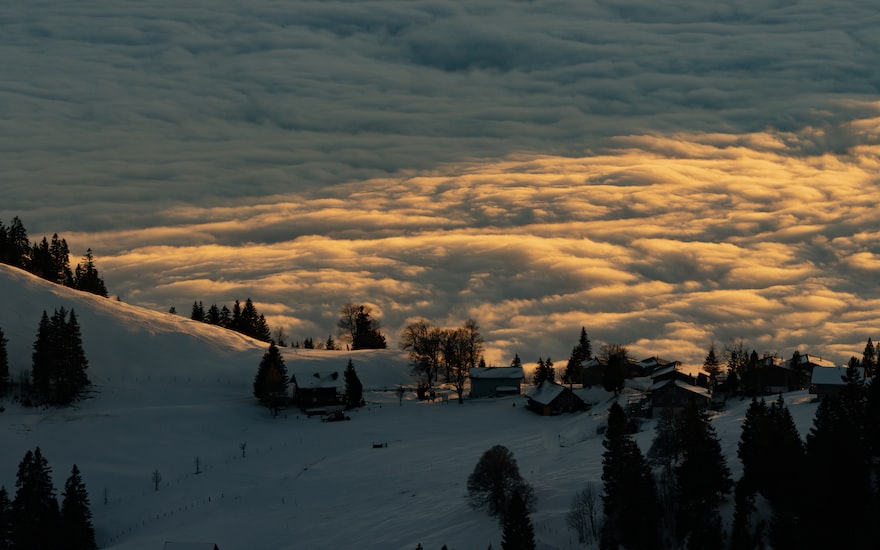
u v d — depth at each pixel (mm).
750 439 105750
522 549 96625
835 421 99062
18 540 118688
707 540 96438
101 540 128125
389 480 141875
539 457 141375
